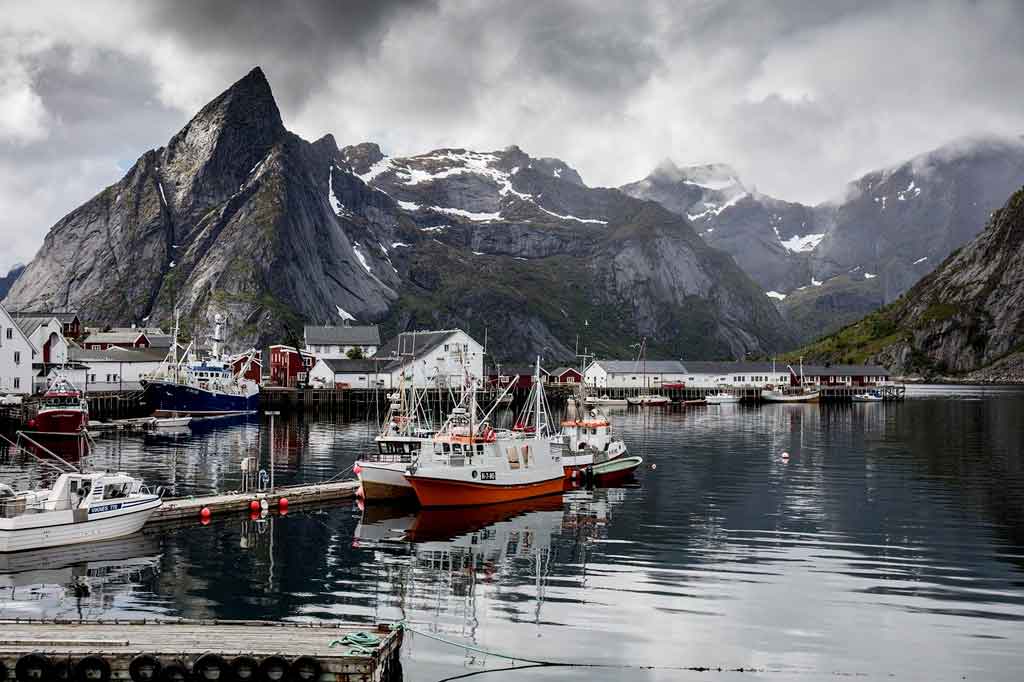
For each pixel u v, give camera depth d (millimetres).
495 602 38031
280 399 161125
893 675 30375
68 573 41719
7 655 26984
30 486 64812
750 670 30734
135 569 42656
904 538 51031
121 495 49750
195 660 26891
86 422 102312
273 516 56344
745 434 122188
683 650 32531
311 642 28281
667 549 48188
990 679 30047
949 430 127188
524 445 65312
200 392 144375
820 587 40438
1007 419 149750
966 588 40312
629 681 29734
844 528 53938
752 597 38844
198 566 43406
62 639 28500
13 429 106125
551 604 37812
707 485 71938
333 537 50438
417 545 48656
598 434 82938
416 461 61469
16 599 37562
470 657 31688
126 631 29578
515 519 56688
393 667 29312
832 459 90750
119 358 167375
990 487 70375
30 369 126312
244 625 30281
